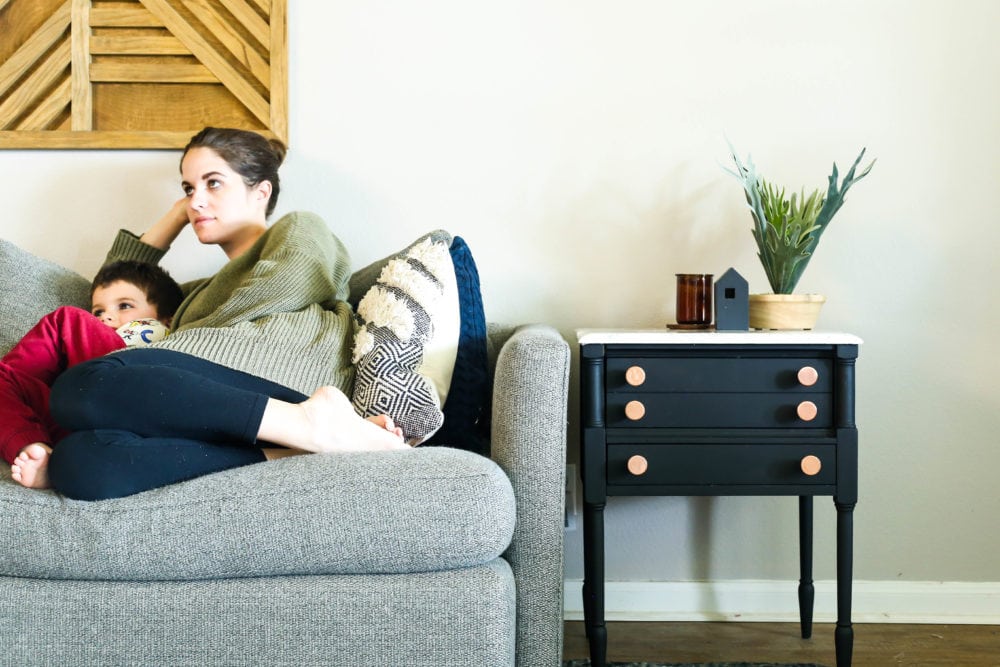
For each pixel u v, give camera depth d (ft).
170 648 3.95
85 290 6.35
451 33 6.79
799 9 6.66
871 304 6.68
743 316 5.63
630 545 6.82
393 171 6.84
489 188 6.82
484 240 6.82
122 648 3.96
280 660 3.96
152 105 6.91
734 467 5.27
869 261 6.68
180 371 4.38
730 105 6.70
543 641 4.56
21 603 3.98
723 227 6.72
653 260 6.77
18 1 6.91
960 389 6.65
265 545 3.99
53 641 3.97
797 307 5.79
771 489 5.26
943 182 6.62
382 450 4.43
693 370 5.32
